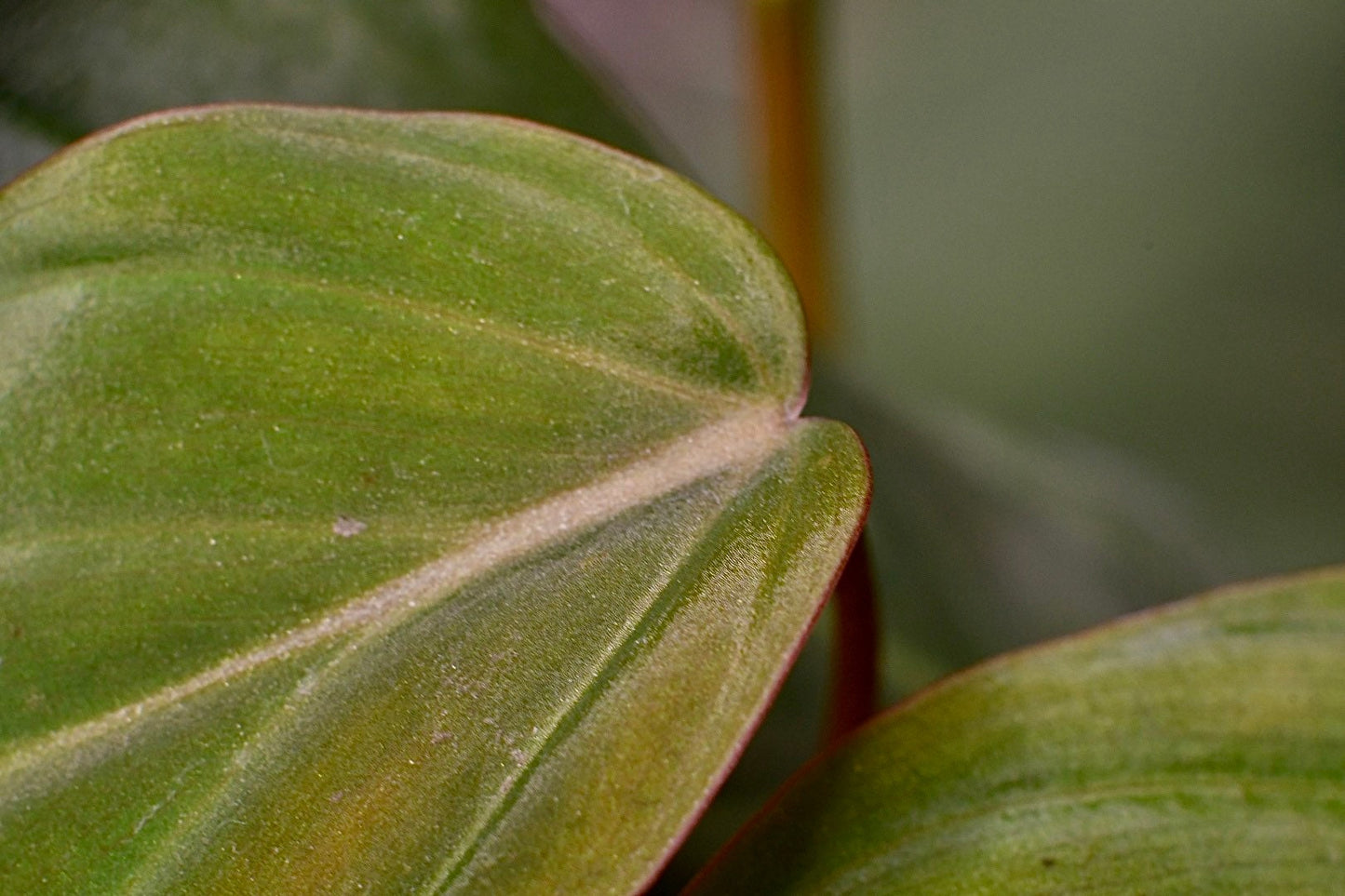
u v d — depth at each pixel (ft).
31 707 0.94
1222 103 2.25
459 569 0.95
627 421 0.95
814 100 1.24
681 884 1.08
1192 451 2.16
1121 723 0.97
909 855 0.96
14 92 1.07
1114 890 0.95
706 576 0.94
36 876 0.93
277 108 0.96
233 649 0.94
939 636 1.16
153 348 0.95
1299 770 0.96
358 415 0.95
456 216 0.95
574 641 0.94
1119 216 2.27
